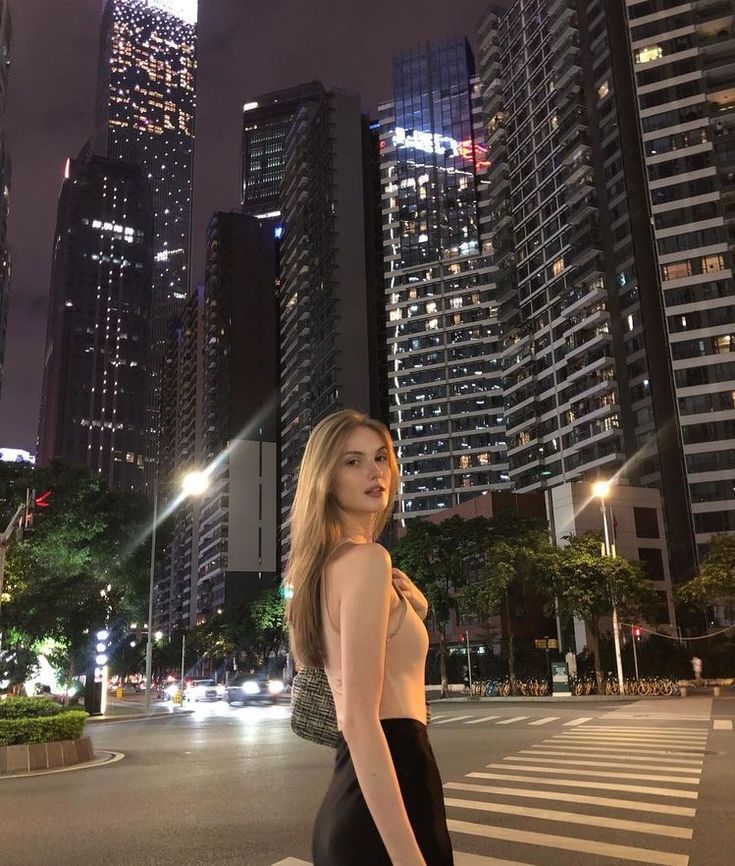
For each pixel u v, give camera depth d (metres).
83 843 7.15
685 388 73.38
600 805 8.52
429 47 128.38
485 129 110.75
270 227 159.12
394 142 125.50
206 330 163.25
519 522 46.06
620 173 84.38
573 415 85.75
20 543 31.14
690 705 28.66
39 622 30.91
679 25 83.12
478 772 11.62
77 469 35.38
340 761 1.86
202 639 112.38
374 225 127.62
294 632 1.98
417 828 1.75
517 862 6.03
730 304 73.50
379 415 116.94
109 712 41.50
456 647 61.53
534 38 100.75
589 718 23.11
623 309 82.00
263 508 138.75
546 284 93.06
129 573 38.84
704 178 77.75
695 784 9.91
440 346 113.00
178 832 7.56
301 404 127.06
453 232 117.38
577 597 39.28
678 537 71.50
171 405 195.00
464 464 105.88
